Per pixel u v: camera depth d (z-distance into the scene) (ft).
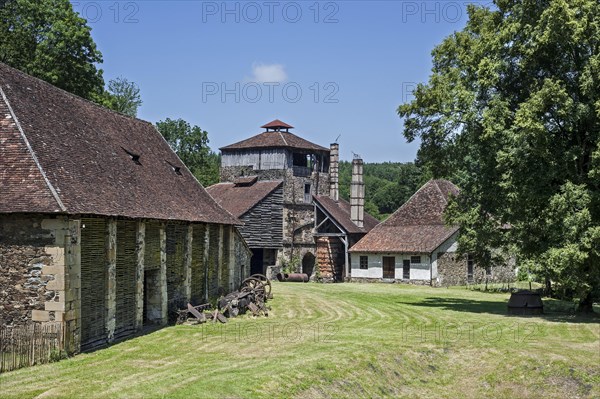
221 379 51.13
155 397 45.70
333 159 196.54
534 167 87.40
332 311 99.66
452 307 107.55
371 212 302.86
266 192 172.65
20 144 61.77
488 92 94.94
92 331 63.31
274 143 182.60
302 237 183.42
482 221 102.53
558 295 128.98
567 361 67.51
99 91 137.80
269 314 94.84
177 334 72.79
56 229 57.47
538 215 91.20
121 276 69.77
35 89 74.08
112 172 75.25
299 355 62.03
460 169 110.01
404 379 63.00
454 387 63.46
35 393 45.68
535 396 62.59
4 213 56.65
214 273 102.12
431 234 161.79
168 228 83.10
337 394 55.06
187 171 107.55
